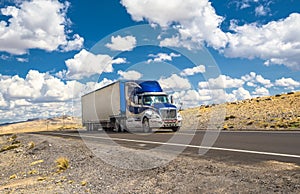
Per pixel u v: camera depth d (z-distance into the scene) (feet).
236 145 44.88
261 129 78.02
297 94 152.76
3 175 46.83
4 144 107.34
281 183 21.94
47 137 100.17
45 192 29.25
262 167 27.40
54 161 48.39
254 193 20.62
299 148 38.52
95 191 27.22
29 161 54.29
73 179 33.91
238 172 26.18
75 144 63.41
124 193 25.25
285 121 90.58
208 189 22.86
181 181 25.96
